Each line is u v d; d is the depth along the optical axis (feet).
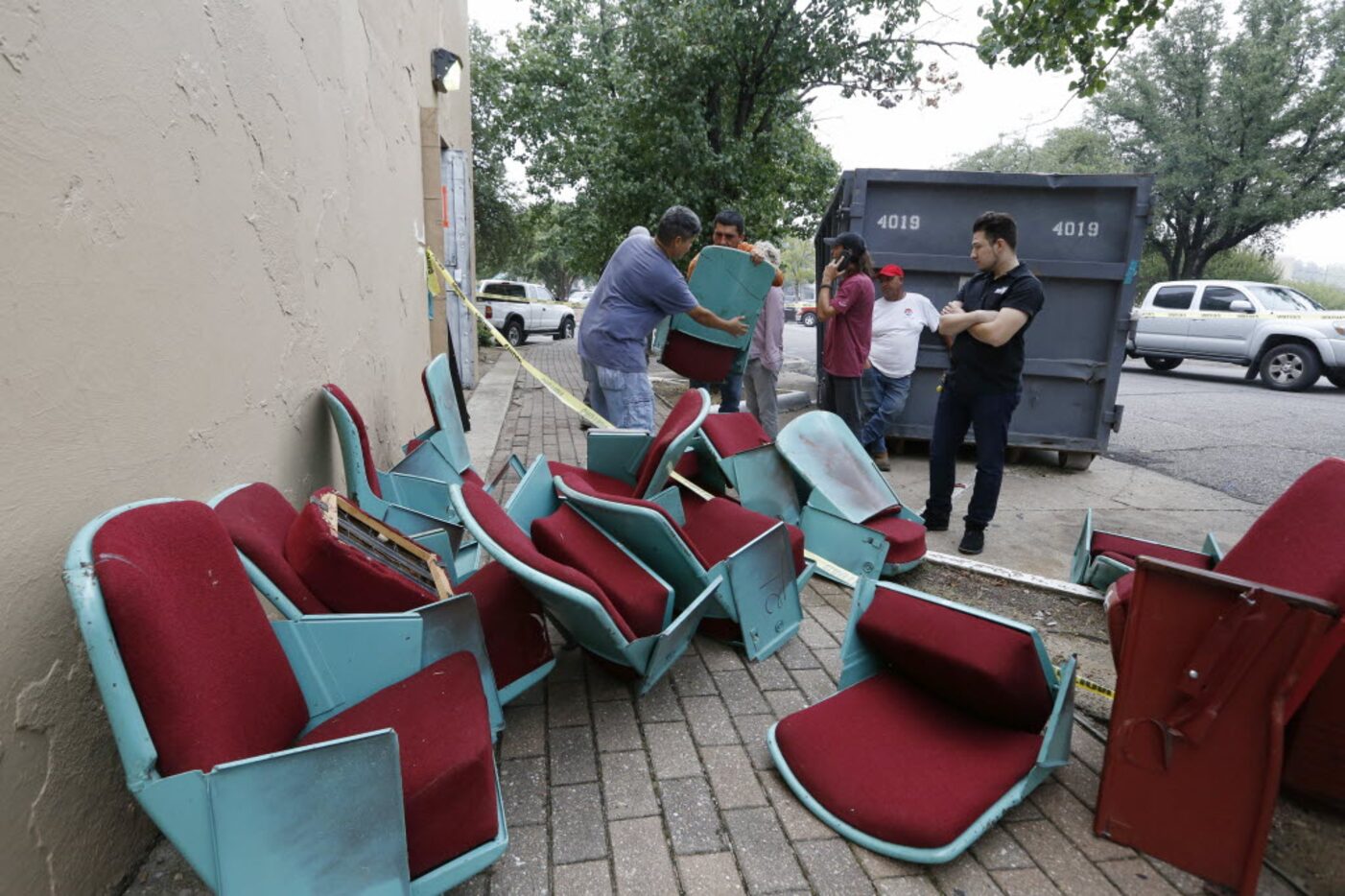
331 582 6.52
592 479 11.21
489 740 5.74
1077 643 10.57
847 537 12.16
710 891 5.95
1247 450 24.56
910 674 8.00
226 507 6.38
